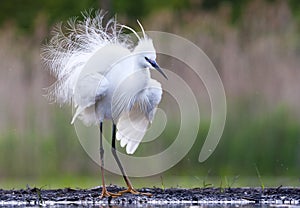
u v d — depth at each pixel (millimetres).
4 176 16156
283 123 16250
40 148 16234
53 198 9852
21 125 16312
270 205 9242
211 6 24438
